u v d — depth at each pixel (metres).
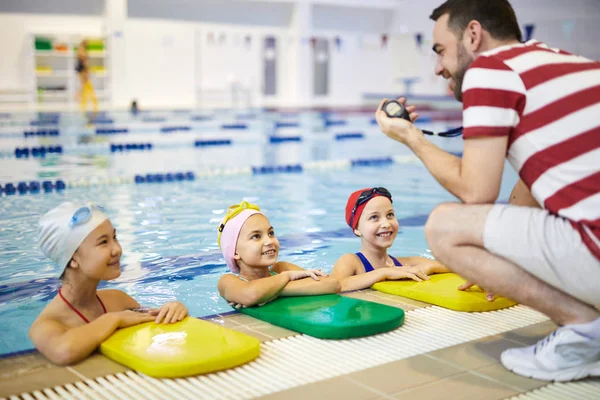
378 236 3.32
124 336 2.33
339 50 20.08
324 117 16.42
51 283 3.49
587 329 2.04
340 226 5.00
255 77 20.31
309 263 3.91
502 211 2.05
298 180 7.45
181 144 10.86
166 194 6.38
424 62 20.73
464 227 2.08
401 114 2.29
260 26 20.14
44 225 2.38
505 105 2.03
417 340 2.46
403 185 7.11
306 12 20.16
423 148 2.24
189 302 3.14
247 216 2.96
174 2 18.58
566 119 1.98
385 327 2.54
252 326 2.63
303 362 2.23
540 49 2.12
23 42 17.14
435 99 18.94
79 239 2.36
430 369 2.18
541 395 1.99
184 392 1.98
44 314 2.40
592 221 1.92
